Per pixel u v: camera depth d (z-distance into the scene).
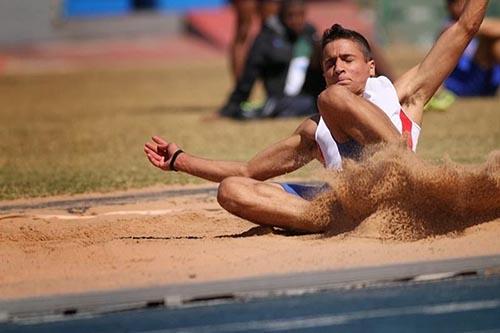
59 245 17.36
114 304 13.78
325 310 13.44
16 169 27.84
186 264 15.53
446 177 16.12
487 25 40.44
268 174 17.64
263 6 37.69
